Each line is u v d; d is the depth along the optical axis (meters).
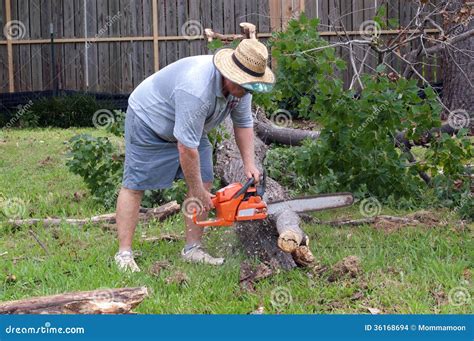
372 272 4.78
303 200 4.96
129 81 14.73
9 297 4.46
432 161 6.53
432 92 6.21
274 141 7.71
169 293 4.52
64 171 8.72
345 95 6.08
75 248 5.55
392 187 6.46
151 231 6.03
